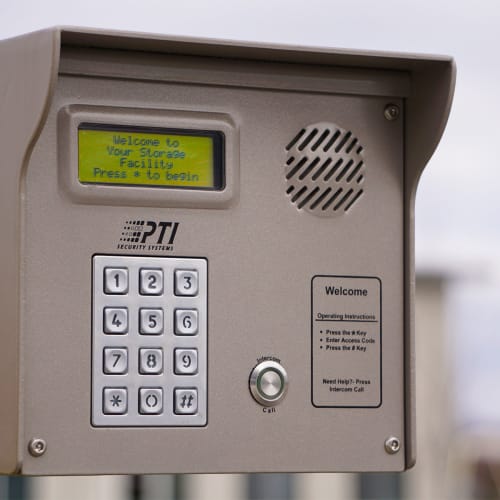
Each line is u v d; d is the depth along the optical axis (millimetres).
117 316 2436
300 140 2551
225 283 2498
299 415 2523
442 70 2525
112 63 2439
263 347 2510
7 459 2346
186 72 2480
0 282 2383
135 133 2457
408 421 2580
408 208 2596
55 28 2275
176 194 2471
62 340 2398
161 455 2445
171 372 2459
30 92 2318
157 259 2463
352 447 2551
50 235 2400
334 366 2549
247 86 2521
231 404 2486
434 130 2545
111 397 2420
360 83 2586
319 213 2555
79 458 2396
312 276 2545
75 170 2416
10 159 2365
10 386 2346
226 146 2504
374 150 2602
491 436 10508
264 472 2500
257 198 2521
